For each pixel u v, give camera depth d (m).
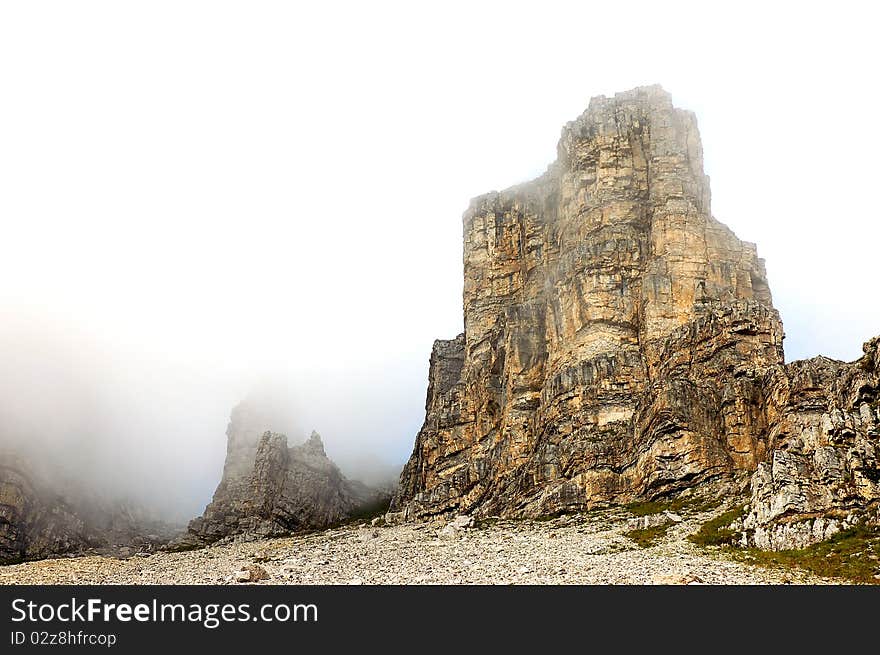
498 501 94.12
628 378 92.19
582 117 113.75
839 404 67.12
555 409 93.69
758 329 86.56
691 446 78.56
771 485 59.72
